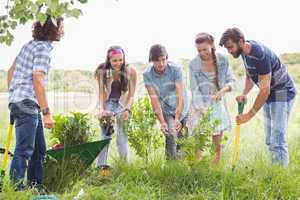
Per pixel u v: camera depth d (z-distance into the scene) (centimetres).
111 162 605
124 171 564
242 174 539
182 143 567
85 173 561
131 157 621
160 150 617
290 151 632
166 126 588
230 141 641
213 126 562
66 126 553
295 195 509
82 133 557
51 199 469
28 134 496
